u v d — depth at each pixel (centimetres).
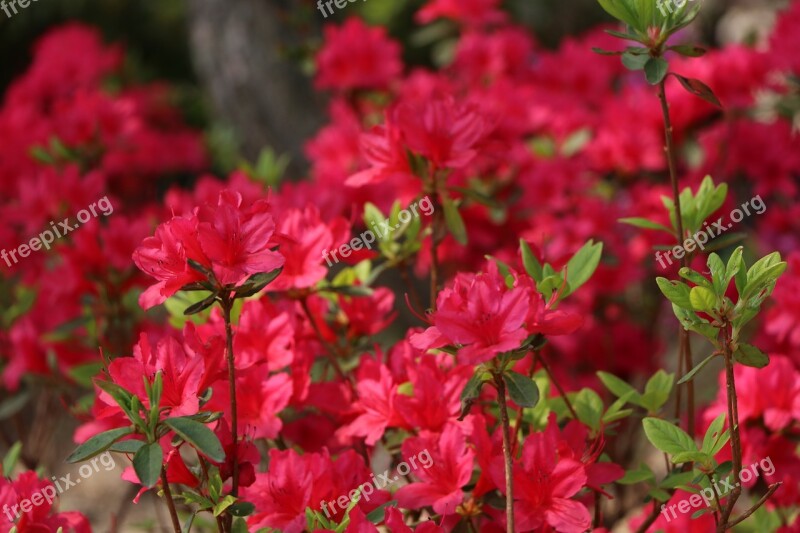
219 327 148
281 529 138
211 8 282
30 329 176
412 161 151
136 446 132
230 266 133
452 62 256
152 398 132
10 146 237
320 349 155
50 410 202
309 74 266
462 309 134
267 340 146
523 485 137
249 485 138
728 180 212
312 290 149
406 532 133
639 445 207
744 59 202
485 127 152
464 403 134
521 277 135
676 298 133
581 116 221
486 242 190
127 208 271
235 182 177
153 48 458
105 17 447
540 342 134
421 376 143
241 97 279
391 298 156
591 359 203
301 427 153
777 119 214
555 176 195
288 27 277
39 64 305
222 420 139
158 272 133
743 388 149
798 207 199
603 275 190
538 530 140
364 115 235
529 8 402
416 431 145
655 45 142
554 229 192
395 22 416
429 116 150
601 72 235
